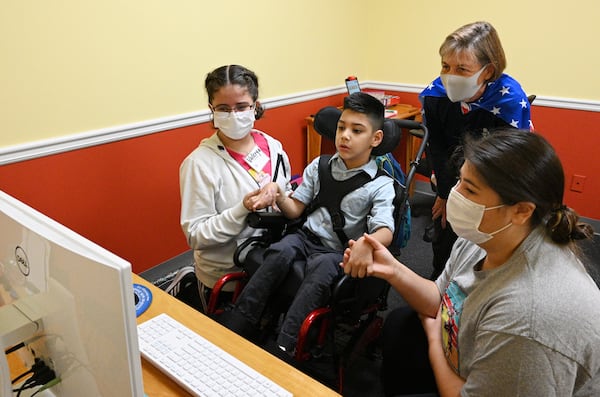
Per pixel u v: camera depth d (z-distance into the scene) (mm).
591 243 2785
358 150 1637
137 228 2504
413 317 1427
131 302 596
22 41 1851
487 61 1803
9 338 729
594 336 826
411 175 1744
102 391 703
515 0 3016
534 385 844
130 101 2295
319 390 911
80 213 2225
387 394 1396
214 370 939
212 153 1776
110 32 2123
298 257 1658
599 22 2777
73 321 680
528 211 898
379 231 1539
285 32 3004
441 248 2283
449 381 1082
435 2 3336
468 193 949
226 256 1798
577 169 3127
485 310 960
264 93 2996
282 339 1434
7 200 787
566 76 2988
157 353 981
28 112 1938
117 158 2307
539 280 882
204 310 1820
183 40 2436
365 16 3645
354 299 1518
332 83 3529
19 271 763
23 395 832
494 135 965
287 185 1961
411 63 3604
